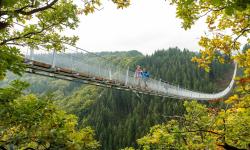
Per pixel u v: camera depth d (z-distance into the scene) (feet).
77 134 30.45
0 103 18.15
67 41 25.29
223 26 19.99
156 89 84.28
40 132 18.12
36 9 18.20
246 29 19.25
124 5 22.29
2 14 15.75
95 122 348.79
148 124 270.26
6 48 16.15
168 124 32.60
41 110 20.08
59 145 17.02
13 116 18.11
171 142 31.17
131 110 379.55
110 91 406.82
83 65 48.98
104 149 290.15
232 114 24.32
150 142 34.06
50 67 36.04
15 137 17.42
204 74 467.11
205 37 20.80
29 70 33.22
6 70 16.39
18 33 22.74
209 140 25.08
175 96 102.73
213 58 21.02
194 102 29.81
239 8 9.64
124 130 302.45
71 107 417.69
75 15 23.59
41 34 24.04
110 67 59.47
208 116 28.96
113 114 364.17
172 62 518.37
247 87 20.99
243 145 22.95
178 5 16.14
